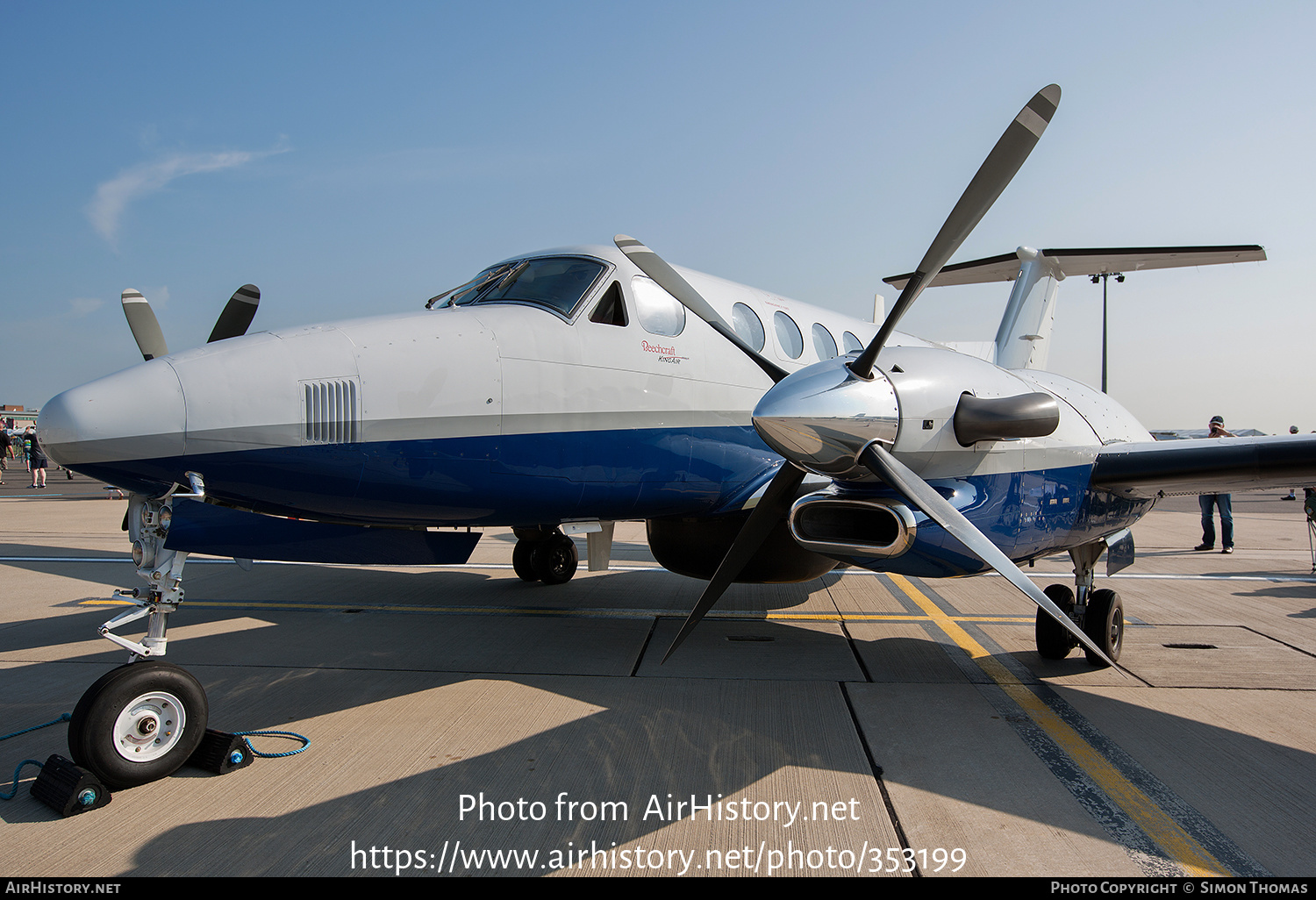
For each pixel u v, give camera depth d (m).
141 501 3.62
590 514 5.20
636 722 4.00
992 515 4.21
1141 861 2.66
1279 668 5.01
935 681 4.75
